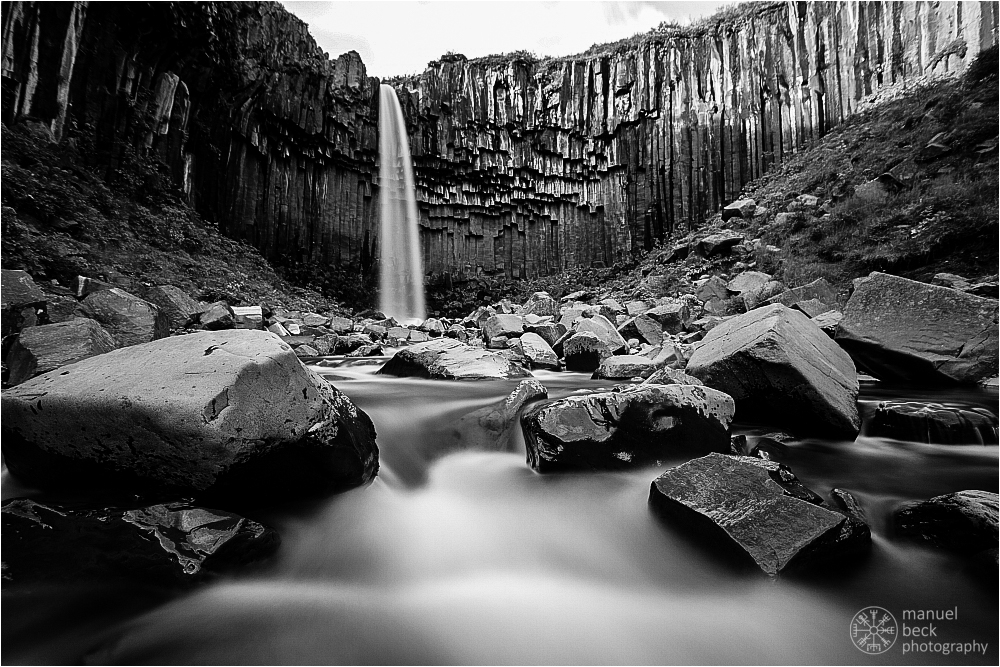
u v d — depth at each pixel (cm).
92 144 1467
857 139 2131
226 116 1962
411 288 2703
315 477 307
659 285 2067
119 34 1543
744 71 2598
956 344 657
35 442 283
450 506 350
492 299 2819
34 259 1009
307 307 1930
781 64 2550
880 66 2334
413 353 787
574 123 2844
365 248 2594
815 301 1088
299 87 2236
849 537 262
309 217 2370
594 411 387
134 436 262
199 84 1823
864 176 1778
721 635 231
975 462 394
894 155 1752
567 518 334
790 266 1579
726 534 258
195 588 229
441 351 781
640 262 2711
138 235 1489
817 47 2498
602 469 371
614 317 1605
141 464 268
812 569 249
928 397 585
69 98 1421
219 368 279
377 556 292
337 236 2472
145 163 1630
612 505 336
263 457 276
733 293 1544
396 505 342
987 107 1496
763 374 456
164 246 1552
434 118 2738
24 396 285
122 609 228
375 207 2627
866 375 747
